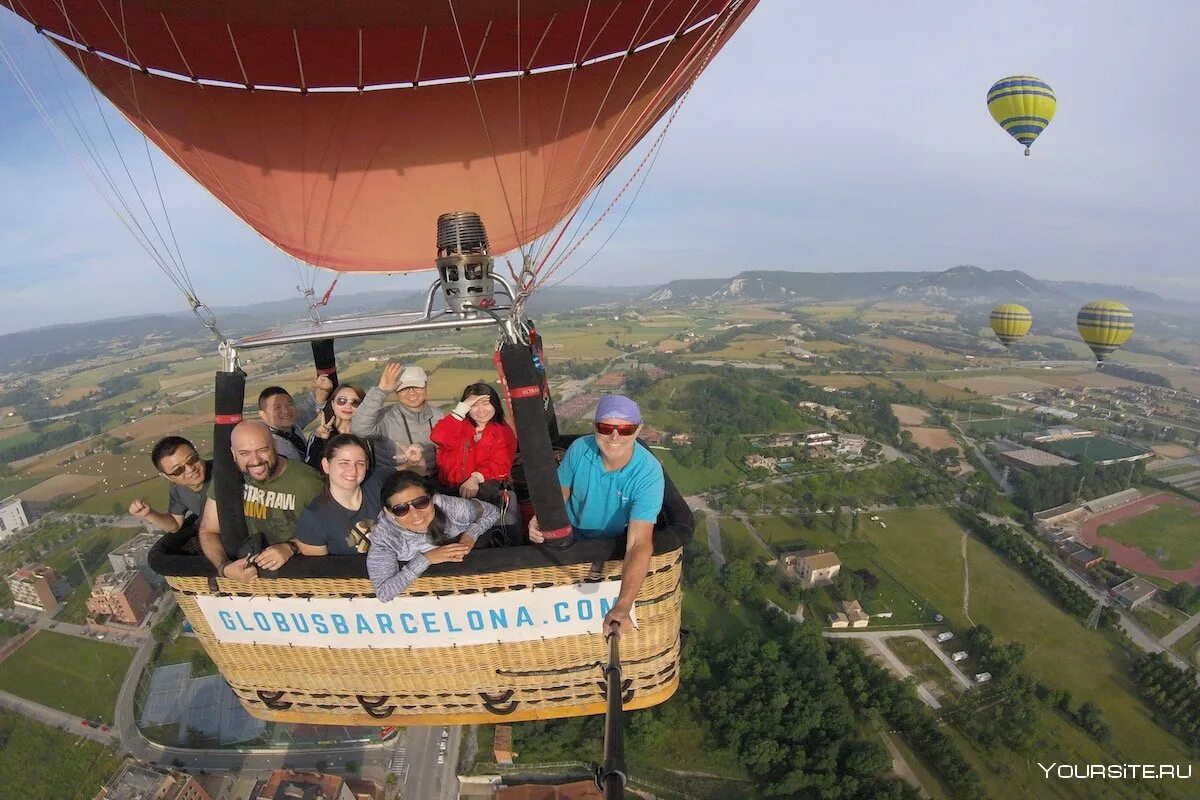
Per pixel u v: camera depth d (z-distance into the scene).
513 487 4.28
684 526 3.21
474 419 3.96
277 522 3.50
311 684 3.58
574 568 3.12
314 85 4.28
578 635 3.33
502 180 5.16
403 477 3.05
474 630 3.29
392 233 5.34
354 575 3.13
